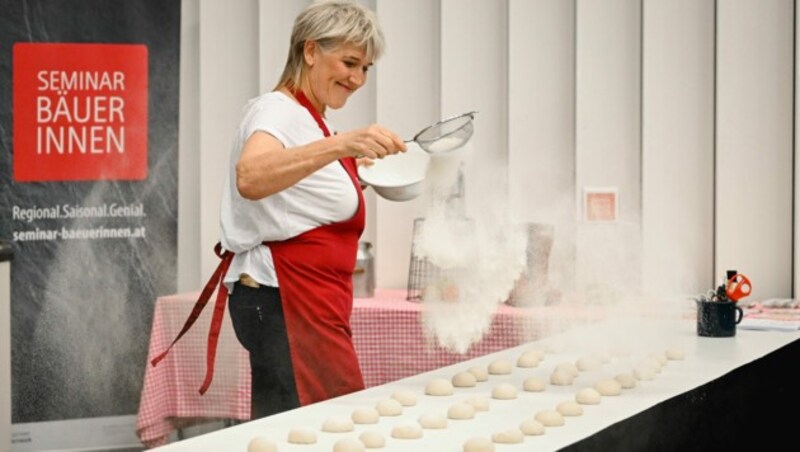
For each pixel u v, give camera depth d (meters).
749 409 3.57
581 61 5.83
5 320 4.96
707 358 3.63
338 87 3.63
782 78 5.67
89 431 5.83
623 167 5.86
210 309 5.56
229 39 6.23
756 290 5.75
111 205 5.80
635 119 5.84
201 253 6.23
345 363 3.61
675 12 5.76
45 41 5.73
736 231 5.73
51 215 5.75
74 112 5.75
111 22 5.78
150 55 5.82
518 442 2.49
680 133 5.80
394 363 5.17
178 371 5.59
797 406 4.10
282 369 3.59
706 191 5.80
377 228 6.04
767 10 5.66
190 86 6.33
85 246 5.79
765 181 5.72
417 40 6.05
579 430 2.62
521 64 5.91
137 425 5.54
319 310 3.56
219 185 6.23
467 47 5.99
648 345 3.89
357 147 3.25
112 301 5.81
